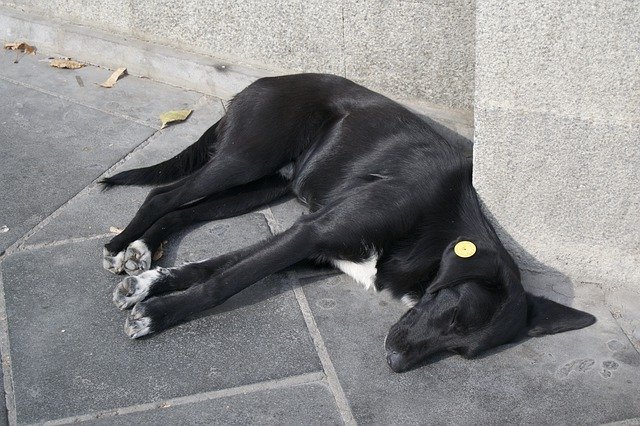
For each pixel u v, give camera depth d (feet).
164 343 6.59
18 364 6.43
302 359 6.53
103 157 8.11
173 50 8.98
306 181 7.55
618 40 6.25
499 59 6.53
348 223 6.89
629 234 6.80
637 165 6.56
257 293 6.97
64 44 9.41
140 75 9.16
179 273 6.88
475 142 6.84
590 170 6.68
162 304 6.62
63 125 8.47
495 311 6.42
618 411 6.27
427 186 6.99
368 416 6.23
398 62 7.92
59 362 6.45
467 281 6.44
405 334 6.50
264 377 6.41
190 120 8.54
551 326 6.65
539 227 6.98
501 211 7.02
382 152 7.24
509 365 6.54
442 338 6.47
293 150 7.57
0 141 8.27
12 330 6.64
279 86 7.62
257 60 8.63
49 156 8.11
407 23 7.73
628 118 6.45
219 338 6.64
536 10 6.32
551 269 7.11
